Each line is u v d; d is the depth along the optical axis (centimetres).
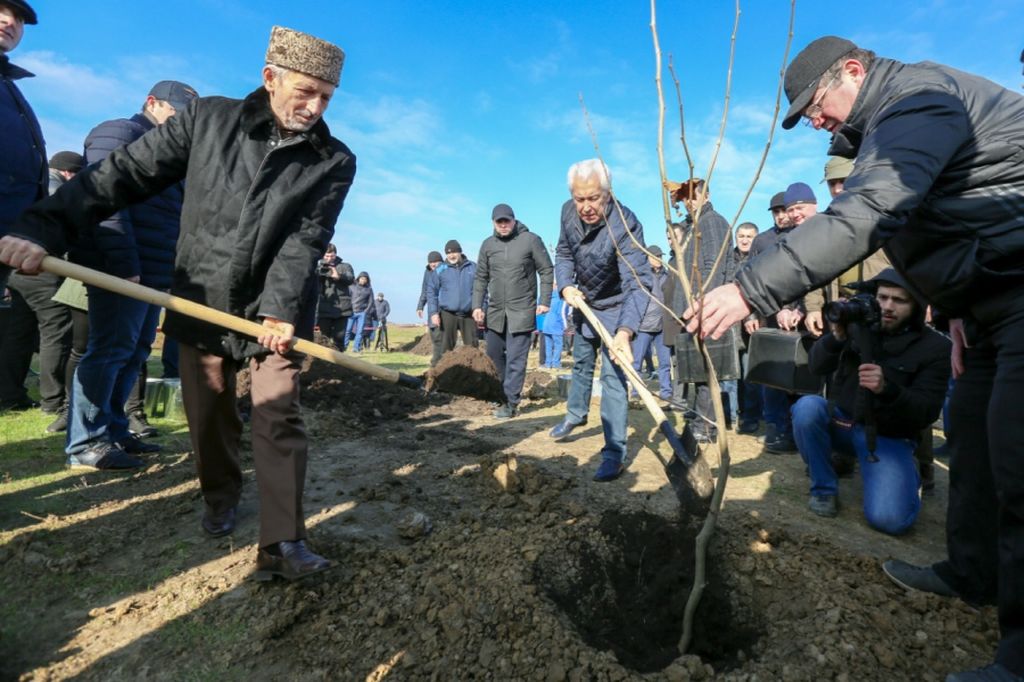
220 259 227
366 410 552
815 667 183
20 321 504
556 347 1180
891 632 199
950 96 160
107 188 221
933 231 173
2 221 265
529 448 437
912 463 299
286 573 215
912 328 305
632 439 474
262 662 190
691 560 238
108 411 362
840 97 183
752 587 226
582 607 224
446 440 460
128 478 342
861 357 290
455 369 671
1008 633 166
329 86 221
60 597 221
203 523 270
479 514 295
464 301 800
